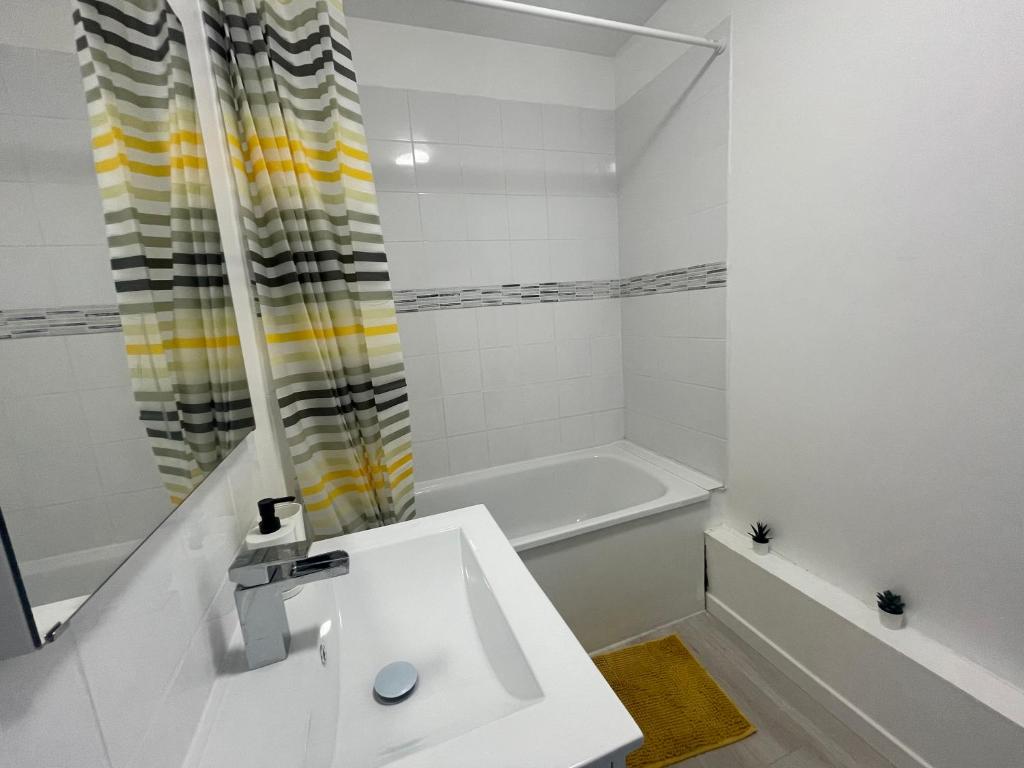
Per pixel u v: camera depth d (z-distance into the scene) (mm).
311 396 1090
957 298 956
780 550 1502
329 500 1112
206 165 750
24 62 338
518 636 548
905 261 1039
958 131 916
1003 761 915
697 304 1714
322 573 546
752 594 1517
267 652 548
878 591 1204
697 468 1849
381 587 758
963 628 1027
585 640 1549
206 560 546
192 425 559
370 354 1133
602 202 2092
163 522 438
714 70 1494
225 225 873
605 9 1682
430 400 1919
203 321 651
